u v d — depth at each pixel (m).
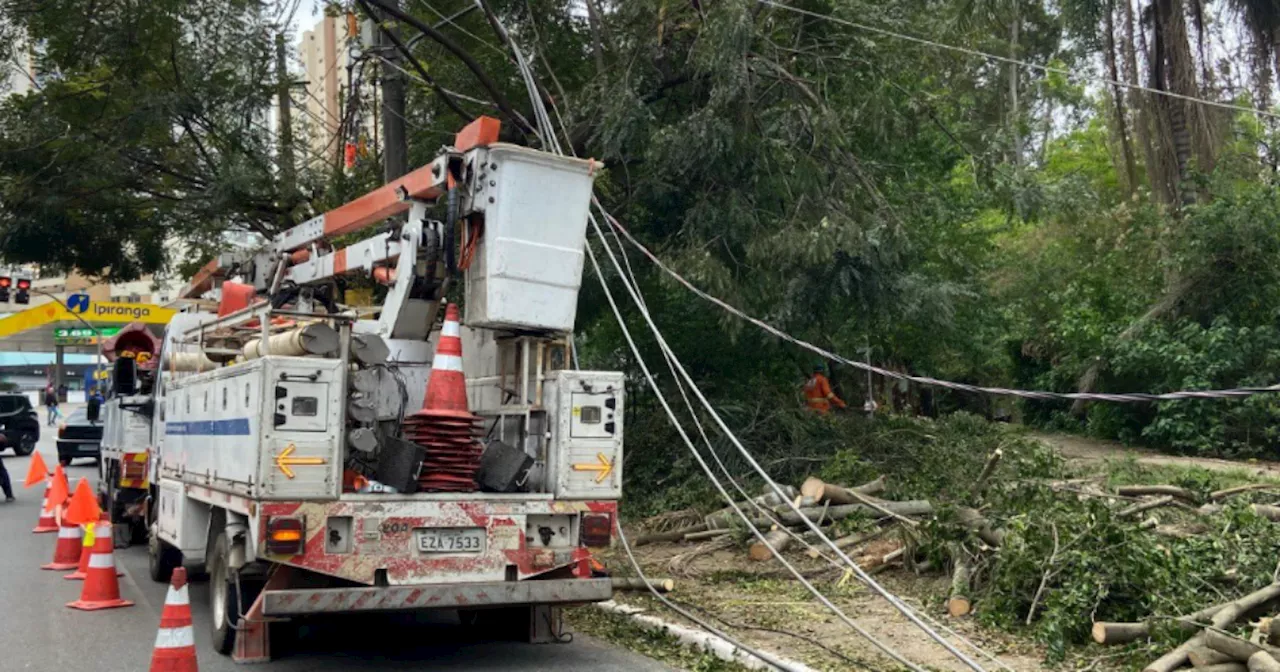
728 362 17.08
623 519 14.25
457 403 7.88
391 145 16.52
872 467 13.58
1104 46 23.08
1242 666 6.45
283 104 19.20
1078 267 26.30
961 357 26.45
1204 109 21.48
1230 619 7.27
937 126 17.94
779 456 14.55
